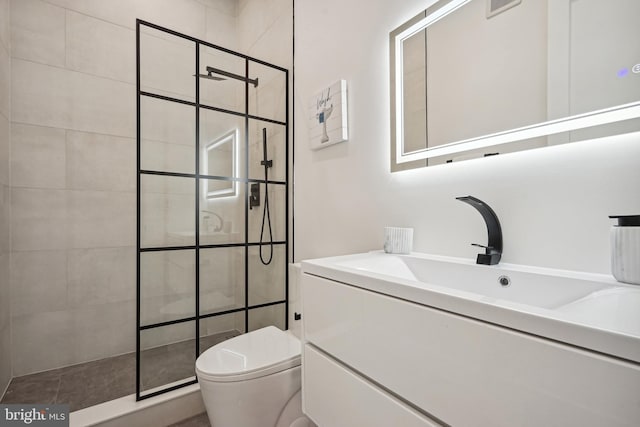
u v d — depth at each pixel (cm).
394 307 68
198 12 260
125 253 227
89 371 201
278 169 217
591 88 80
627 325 41
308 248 192
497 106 100
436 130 118
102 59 222
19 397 173
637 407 37
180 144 186
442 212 116
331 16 172
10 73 192
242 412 122
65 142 209
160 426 159
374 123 144
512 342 49
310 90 191
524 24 94
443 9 116
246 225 208
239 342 150
